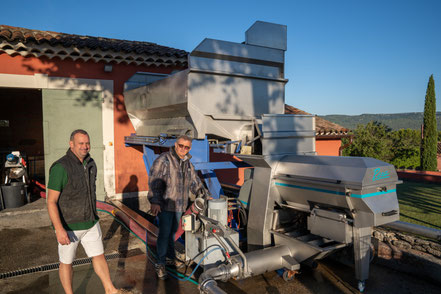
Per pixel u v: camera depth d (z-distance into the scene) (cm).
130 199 760
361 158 329
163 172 366
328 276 390
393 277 389
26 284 363
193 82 408
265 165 393
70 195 283
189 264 390
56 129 686
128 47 747
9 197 664
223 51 423
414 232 399
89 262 420
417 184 1947
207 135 480
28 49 650
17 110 1486
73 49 680
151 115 591
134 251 462
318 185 340
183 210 383
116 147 743
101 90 725
